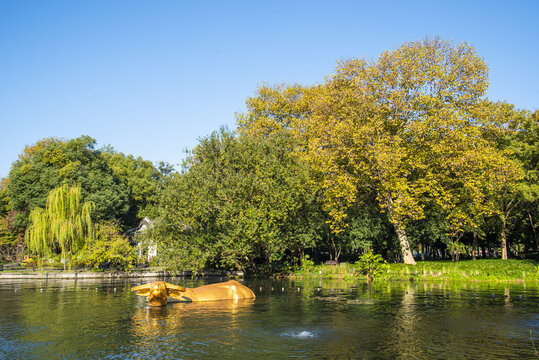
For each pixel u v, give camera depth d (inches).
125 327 470.3
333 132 1337.4
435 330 434.3
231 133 1392.7
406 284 992.9
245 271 1444.4
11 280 1406.3
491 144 1476.4
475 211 1355.8
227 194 1258.6
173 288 667.4
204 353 350.6
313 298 727.1
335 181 1366.9
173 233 1311.5
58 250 1879.9
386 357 334.3
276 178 1330.0
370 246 1946.4
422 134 1299.2
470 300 671.8
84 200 2303.2
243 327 460.4
